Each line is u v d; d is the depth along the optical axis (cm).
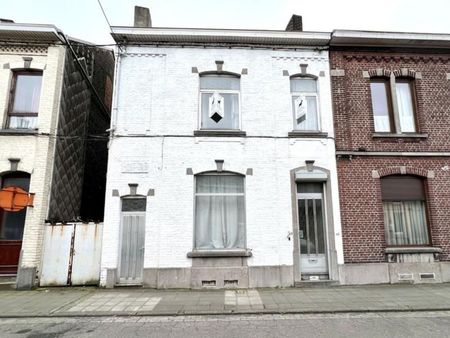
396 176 1039
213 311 689
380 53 1100
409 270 970
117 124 1000
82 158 1200
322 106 1053
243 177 1007
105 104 1432
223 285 926
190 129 1009
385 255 977
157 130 1002
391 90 1086
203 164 991
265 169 1000
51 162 980
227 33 1054
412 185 1042
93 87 1286
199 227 980
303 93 1079
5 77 1012
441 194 1027
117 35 1029
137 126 1002
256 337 543
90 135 1176
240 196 1003
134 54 1048
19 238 963
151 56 1050
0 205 899
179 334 560
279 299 785
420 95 1087
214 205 996
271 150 1012
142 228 956
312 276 970
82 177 1198
